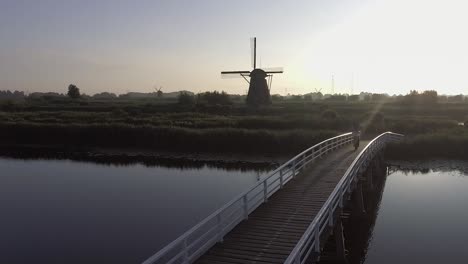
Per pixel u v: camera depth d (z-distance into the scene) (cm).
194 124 4541
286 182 1548
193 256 840
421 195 2147
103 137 4144
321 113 5212
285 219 1118
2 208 1889
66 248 1389
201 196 2078
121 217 1727
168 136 3925
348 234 1566
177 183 2419
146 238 1473
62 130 4262
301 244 724
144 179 2550
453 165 3002
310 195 1361
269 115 5566
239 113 5969
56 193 2181
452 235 1529
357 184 1762
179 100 7844
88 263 1267
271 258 869
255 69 6619
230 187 2291
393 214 1812
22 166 3070
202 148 3794
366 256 1349
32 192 2209
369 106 7150
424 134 3800
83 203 1964
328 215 1080
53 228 1597
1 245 1424
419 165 3022
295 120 4500
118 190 2238
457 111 6228
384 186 2380
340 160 2086
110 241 1448
